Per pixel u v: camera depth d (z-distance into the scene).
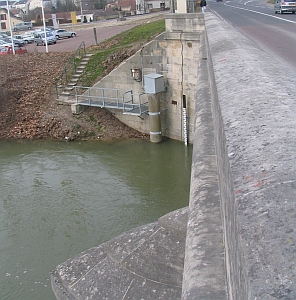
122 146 22.05
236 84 3.62
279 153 1.77
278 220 1.32
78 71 26.86
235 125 2.36
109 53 27.27
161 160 19.92
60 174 18.44
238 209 1.45
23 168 19.36
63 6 119.12
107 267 7.32
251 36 14.93
